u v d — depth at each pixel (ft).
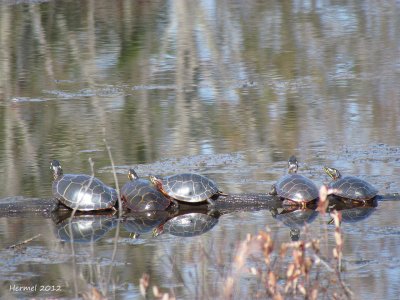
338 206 94.53
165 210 93.91
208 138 124.16
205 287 62.90
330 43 207.00
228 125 131.95
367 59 187.42
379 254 76.84
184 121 135.13
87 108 146.92
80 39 215.31
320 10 260.21
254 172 106.32
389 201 95.71
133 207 93.15
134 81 170.30
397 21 236.43
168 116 139.13
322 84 162.71
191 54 196.65
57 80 172.45
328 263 60.59
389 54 192.03
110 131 129.70
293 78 169.27
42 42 213.05
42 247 81.41
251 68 180.65
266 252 51.72
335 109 141.08
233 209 94.89
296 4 273.75
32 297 67.77
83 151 117.91
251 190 98.53
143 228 88.94
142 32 224.53
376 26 229.86
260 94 155.22
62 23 237.25
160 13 253.65
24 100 154.40
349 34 219.00
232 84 164.86
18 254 79.05
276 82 165.89
